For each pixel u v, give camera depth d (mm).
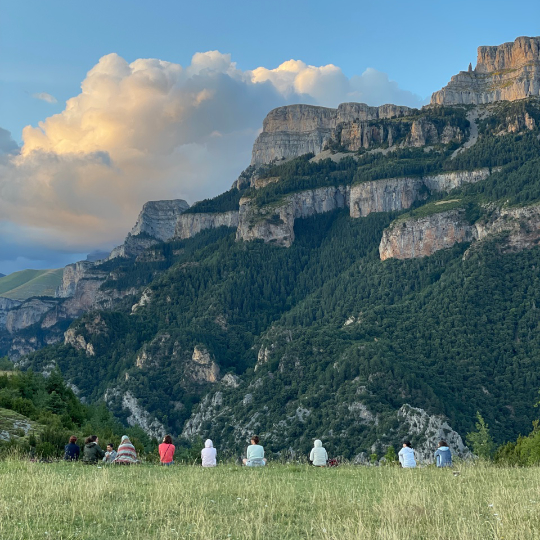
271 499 28219
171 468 42062
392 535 21453
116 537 22438
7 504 25812
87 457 42875
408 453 46094
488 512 25750
